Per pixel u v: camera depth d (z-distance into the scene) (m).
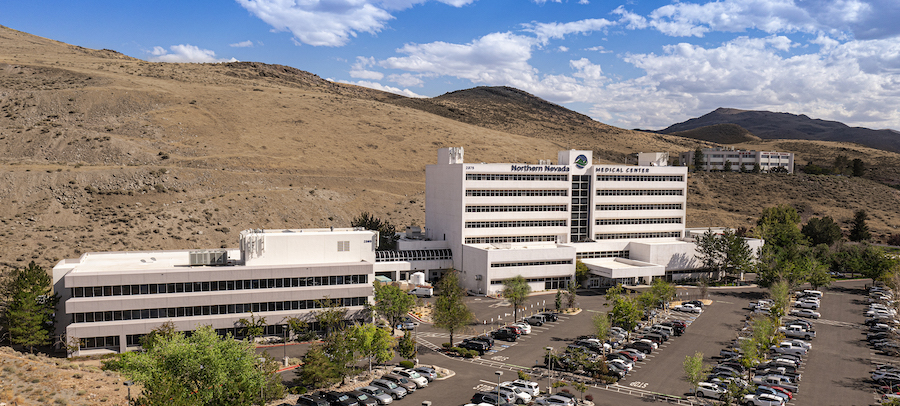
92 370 63.12
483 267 124.56
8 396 48.47
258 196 194.88
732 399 64.12
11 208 160.50
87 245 145.38
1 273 122.19
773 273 122.06
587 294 125.00
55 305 83.81
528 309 109.69
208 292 85.94
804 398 66.56
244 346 58.25
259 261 90.75
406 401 63.53
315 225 189.38
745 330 94.38
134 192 182.00
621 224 149.12
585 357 74.62
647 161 161.50
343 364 67.56
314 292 91.00
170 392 45.81
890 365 75.88
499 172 136.12
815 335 92.75
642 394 67.19
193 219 171.88
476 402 62.91
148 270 83.62
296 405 60.75
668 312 108.06
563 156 146.50
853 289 133.12
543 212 141.12
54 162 198.62
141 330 81.75
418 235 147.62
